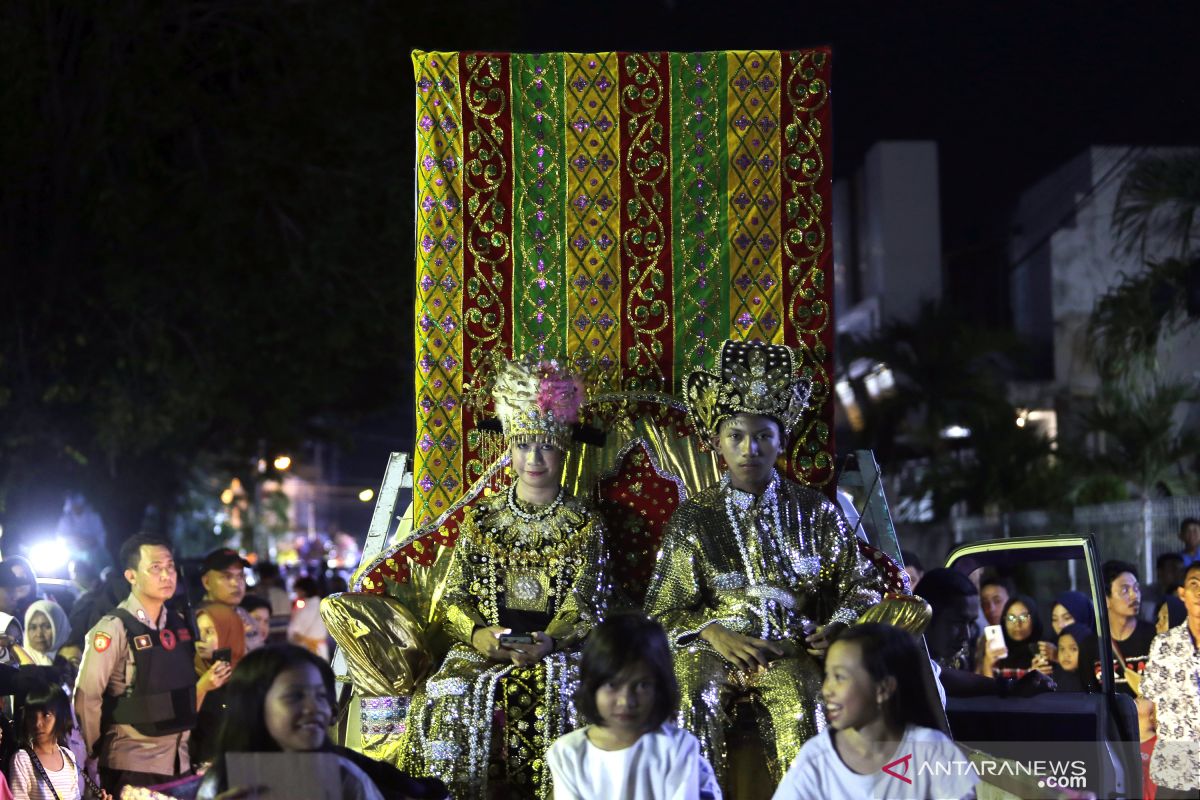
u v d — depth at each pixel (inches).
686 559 237.0
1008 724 271.3
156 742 301.0
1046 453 879.1
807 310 268.4
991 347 981.2
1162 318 759.1
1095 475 808.9
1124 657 375.2
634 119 270.8
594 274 268.4
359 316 754.8
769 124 271.4
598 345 267.3
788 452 261.9
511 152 269.9
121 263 711.7
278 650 171.8
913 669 175.0
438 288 267.1
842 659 173.2
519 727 224.5
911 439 979.9
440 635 244.1
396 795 187.0
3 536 737.6
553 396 241.9
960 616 291.4
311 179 749.3
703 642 227.3
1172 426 805.9
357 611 233.3
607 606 239.9
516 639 226.5
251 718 169.0
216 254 732.0
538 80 271.0
